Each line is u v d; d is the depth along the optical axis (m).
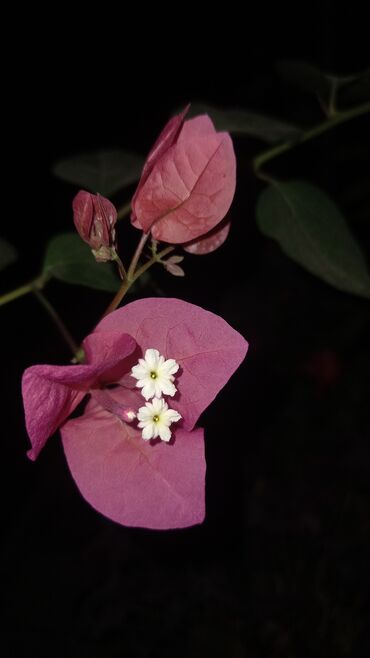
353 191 0.52
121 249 0.52
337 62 0.71
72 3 0.83
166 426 0.20
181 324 0.20
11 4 0.82
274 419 0.69
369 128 0.55
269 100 0.73
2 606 0.57
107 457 0.20
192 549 0.61
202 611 0.57
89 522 0.62
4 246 0.26
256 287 0.72
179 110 0.26
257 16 0.83
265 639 0.55
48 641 0.55
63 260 0.24
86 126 0.82
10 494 0.63
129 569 0.59
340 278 0.25
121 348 0.20
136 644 0.55
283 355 0.71
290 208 0.25
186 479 0.20
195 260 0.69
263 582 0.58
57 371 0.19
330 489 0.64
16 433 0.65
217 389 0.20
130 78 0.84
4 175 0.77
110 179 0.29
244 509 0.63
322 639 0.54
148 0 0.84
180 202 0.20
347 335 0.70
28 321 0.66
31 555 0.60
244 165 0.28
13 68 0.81
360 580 0.57
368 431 0.68
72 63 0.83
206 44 0.84
